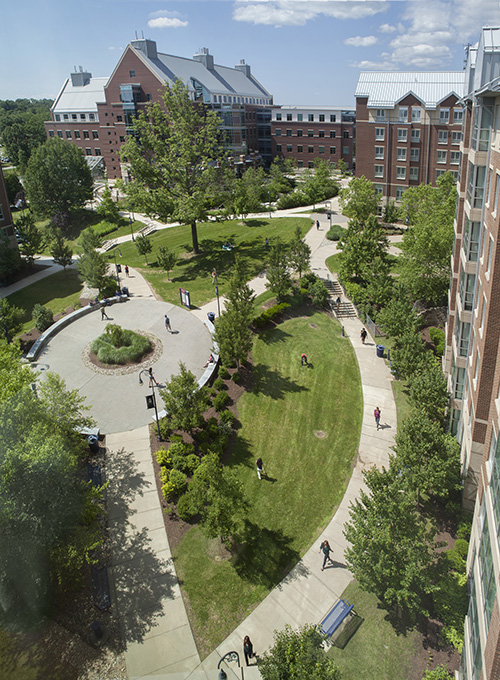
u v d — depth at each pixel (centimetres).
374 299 4291
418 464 2317
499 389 1583
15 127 9231
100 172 9869
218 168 5725
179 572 2131
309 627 1703
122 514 2395
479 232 2311
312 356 3772
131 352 3631
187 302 4416
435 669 1728
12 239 5853
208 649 1845
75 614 1936
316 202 7906
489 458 1688
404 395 3341
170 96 5281
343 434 2981
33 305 4872
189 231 6800
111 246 6700
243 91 11256
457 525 2317
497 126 1964
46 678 1723
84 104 9994
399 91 6650
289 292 4581
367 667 1770
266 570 2152
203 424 2944
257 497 2519
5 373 2244
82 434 2852
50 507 1816
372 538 1869
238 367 3522
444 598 1894
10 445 1866
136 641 1862
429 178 6744
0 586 1750
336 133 10038
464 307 2475
